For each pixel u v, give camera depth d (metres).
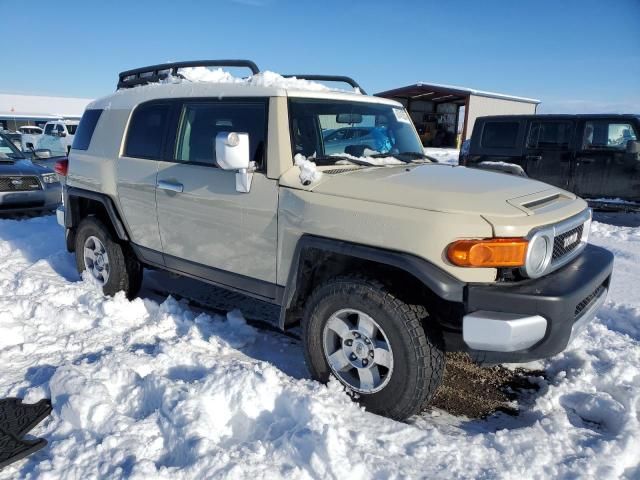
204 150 3.81
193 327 3.99
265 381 2.91
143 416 2.83
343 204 3.01
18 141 20.44
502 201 2.91
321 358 3.20
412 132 4.46
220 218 3.64
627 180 9.10
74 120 22.41
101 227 4.68
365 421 2.89
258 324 4.34
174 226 4.02
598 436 2.80
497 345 2.67
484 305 2.70
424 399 2.89
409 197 2.89
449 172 3.49
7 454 2.50
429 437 2.73
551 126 9.83
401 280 3.02
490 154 10.52
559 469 2.48
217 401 2.84
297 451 2.44
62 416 2.79
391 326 2.86
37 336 3.90
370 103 4.07
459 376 3.62
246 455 2.45
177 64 4.39
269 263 3.43
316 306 3.15
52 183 8.98
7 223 7.79
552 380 3.55
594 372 3.51
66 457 2.49
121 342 3.82
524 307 2.66
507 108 34.75
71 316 4.14
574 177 9.61
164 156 4.07
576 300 2.77
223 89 3.76
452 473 2.44
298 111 3.47
